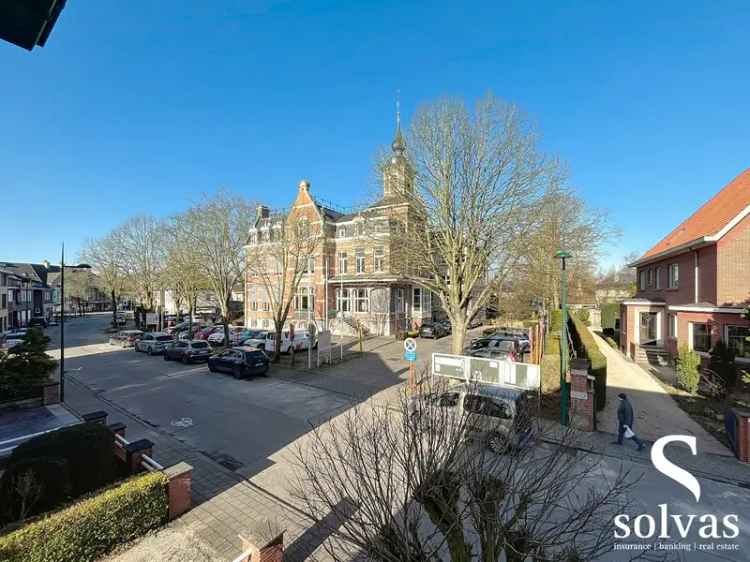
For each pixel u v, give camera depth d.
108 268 45.06
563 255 11.29
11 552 5.02
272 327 35.28
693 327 17.16
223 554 5.97
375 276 29.81
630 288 44.62
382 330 30.98
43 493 6.21
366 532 3.68
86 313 83.25
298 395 15.08
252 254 26.31
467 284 15.03
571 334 21.64
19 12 2.48
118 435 8.88
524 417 4.82
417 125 15.01
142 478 6.61
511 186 14.14
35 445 6.80
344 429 10.91
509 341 21.83
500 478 3.94
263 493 7.79
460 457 3.89
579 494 7.28
